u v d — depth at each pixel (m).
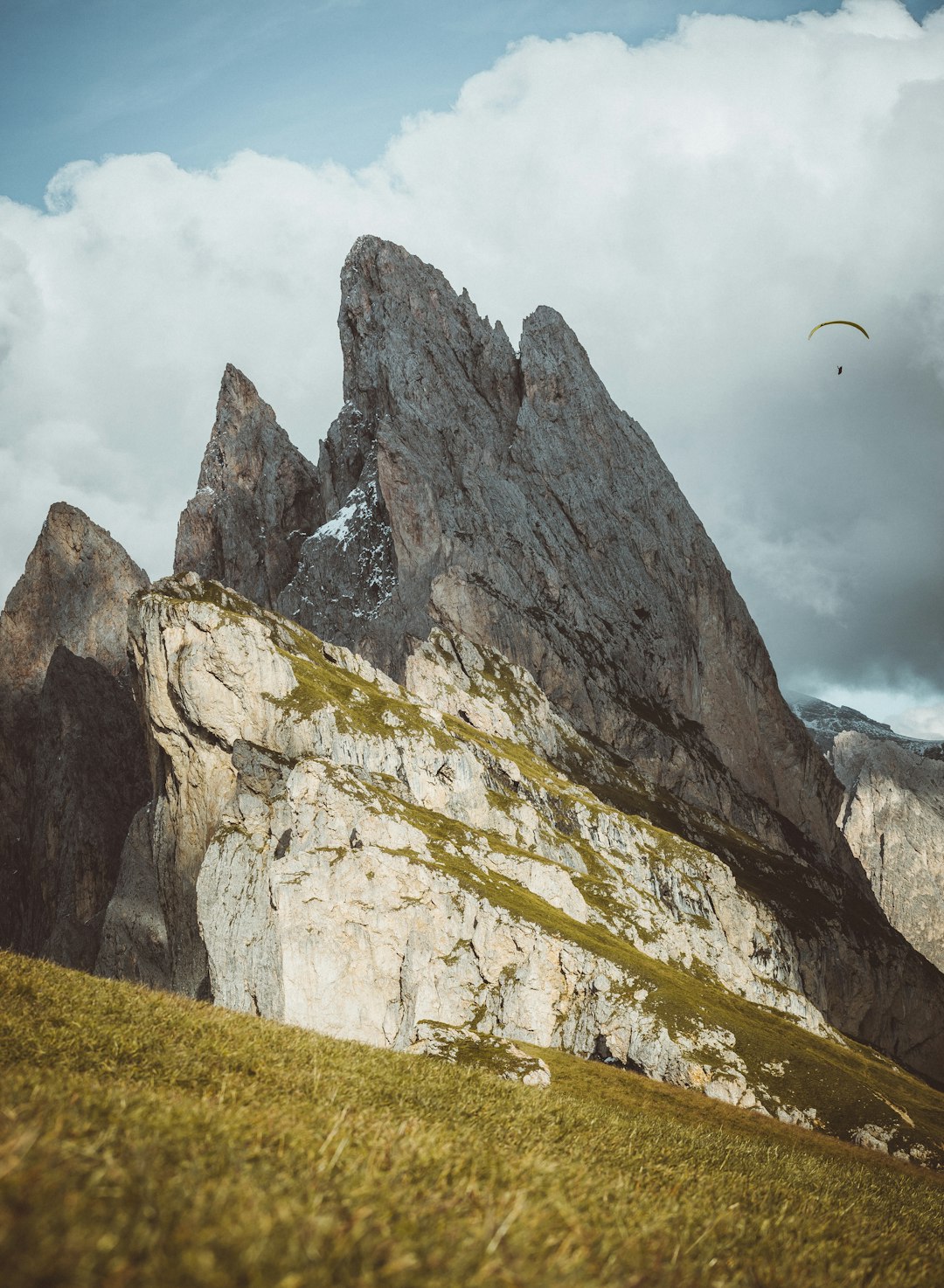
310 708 161.12
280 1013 125.44
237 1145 13.63
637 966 149.75
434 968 132.38
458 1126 22.88
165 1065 23.53
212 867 139.50
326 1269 9.27
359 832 137.62
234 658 162.12
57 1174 10.09
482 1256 10.38
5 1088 14.62
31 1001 27.33
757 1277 13.49
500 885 149.38
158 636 167.12
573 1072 123.62
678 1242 13.88
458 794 172.25
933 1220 29.55
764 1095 128.88
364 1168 13.52
